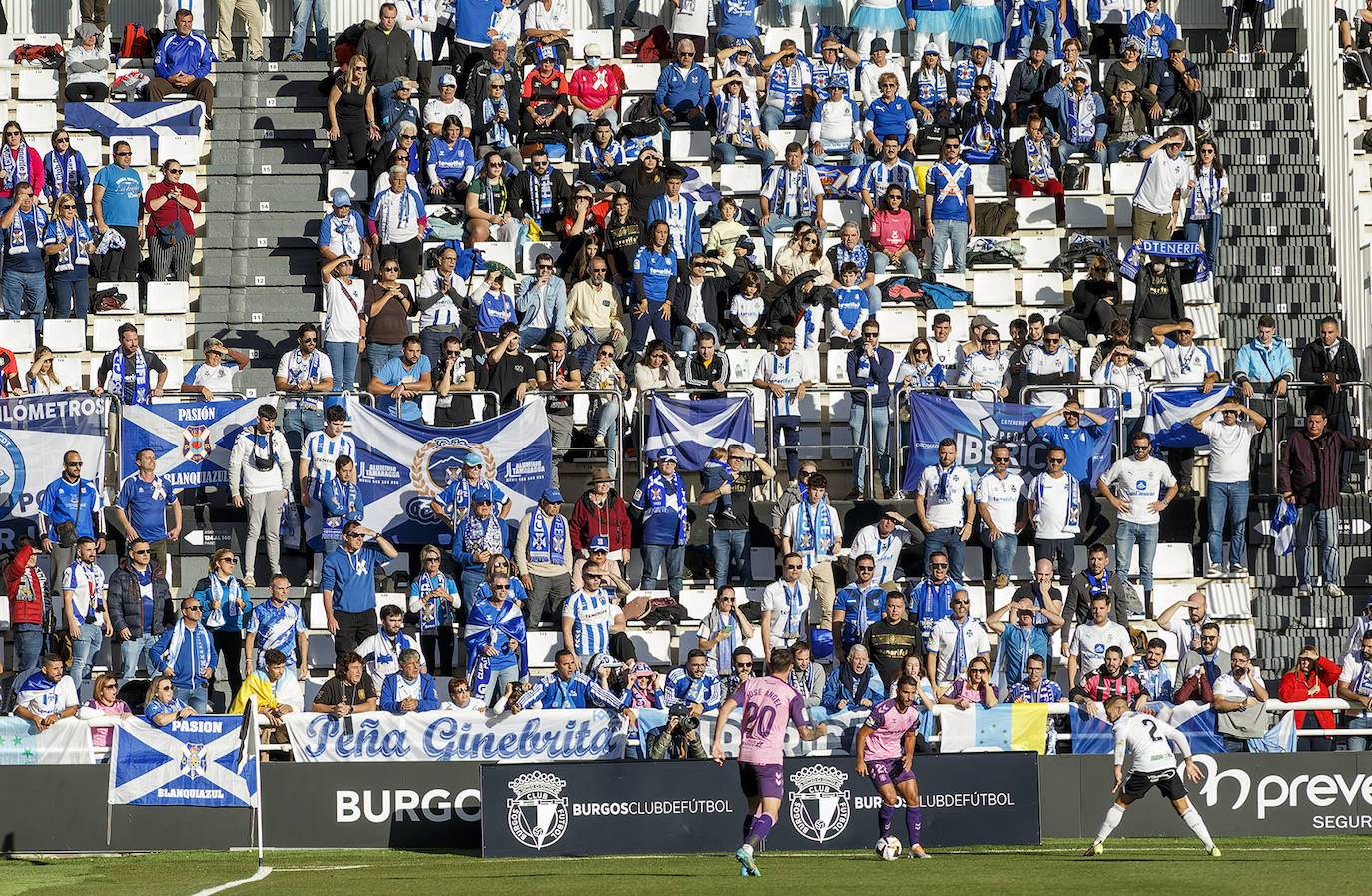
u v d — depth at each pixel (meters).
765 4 84.50
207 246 70.19
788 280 67.50
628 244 66.94
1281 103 77.06
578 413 65.31
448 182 70.62
